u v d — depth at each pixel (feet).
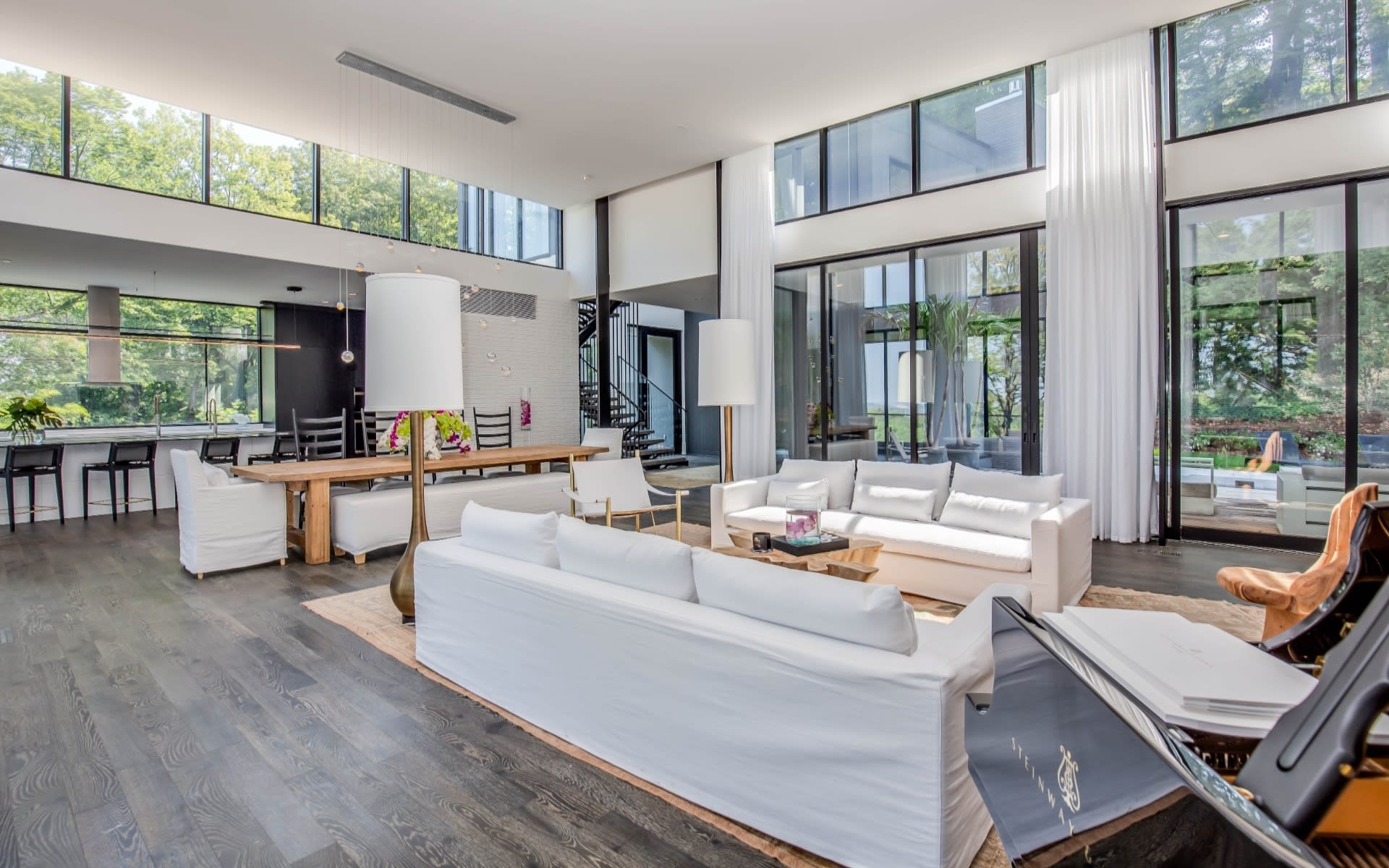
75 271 24.08
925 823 5.05
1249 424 16.71
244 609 12.73
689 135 23.08
